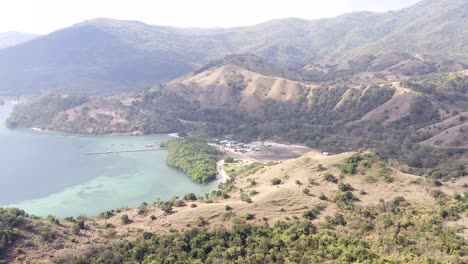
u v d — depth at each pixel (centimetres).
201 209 10506
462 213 9406
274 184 12331
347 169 11931
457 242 7644
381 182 11294
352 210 9881
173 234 8975
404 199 10225
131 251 8350
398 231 8512
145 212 11112
